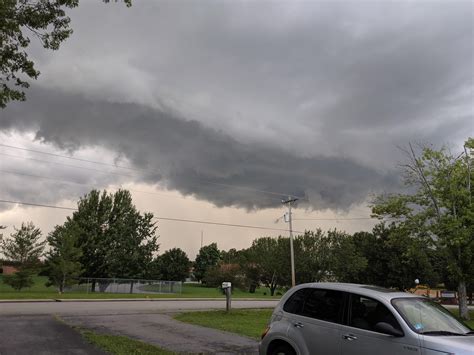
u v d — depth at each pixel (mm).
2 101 10367
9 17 9508
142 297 41156
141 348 10375
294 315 7434
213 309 27234
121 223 58719
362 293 6715
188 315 21297
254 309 28328
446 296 65688
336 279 63219
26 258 44062
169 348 11203
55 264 45500
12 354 9125
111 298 37125
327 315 6941
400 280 52000
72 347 10203
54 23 10469
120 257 58156
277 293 77312
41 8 10180
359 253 60000
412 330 5852
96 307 25703
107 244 57250
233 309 27234
